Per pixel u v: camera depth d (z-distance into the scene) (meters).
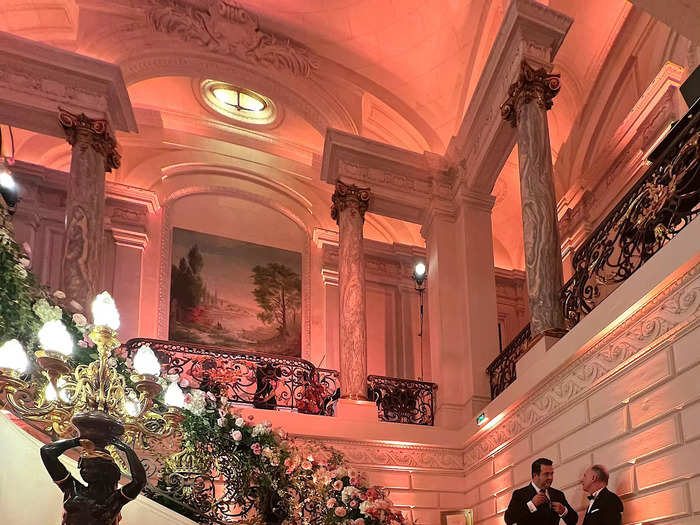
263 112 14.73
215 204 14.56
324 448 7.88
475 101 11.08
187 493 6.04
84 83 10.54
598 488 5.90
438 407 10.67
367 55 12.85
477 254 11.41
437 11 12.16
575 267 7.96
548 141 9.40
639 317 6.13
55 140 13.65
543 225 8.87
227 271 14.09
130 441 5.44
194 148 14.77
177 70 12.15
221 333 13.55
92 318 9.39
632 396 6.13
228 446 6.39
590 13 11.79
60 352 4.25
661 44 11.22
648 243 6.45
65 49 11.44
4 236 5.80
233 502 6.34
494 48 10.34
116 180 13.91
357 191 11.64
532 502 6.25
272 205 14.94
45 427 5.09
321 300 14.41
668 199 6.14
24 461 4.77
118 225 13.40
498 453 8.88
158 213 13.98
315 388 10.45
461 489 9.84
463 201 11.72
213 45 12.24
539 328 8.38
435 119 13.30
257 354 10.38
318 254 14.84
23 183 12.92
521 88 9.65
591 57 12.40
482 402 10.25
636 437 6.05
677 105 10.62
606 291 9.12
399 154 12.09
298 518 6.54
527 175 9.23
